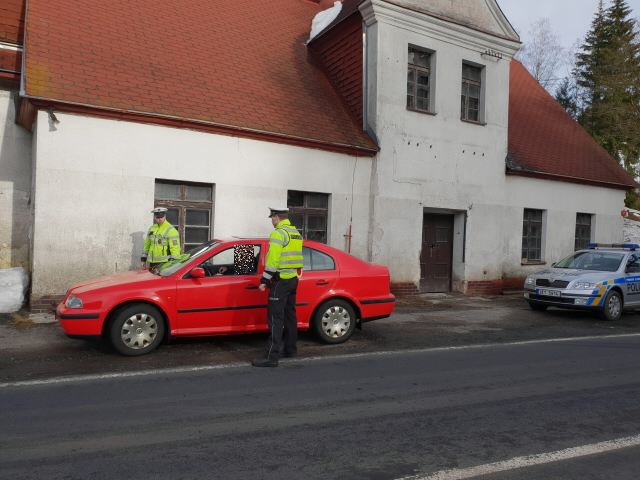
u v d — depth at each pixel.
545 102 19.00
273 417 4.44
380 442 3.97
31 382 5.25
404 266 12.48
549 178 15.32
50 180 8.69
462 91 13.73
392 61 12.20
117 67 9.93
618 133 25.88
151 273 6.90
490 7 13.83
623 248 11.82
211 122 9.88
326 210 11.73
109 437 3.93
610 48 27.78
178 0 13.05
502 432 4.24
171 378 5.49
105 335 6.41
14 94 10.68
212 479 3.30
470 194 13.61
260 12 14.57
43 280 8.70
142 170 9.45
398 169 12.32
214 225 10.24
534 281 10.97
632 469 3.62
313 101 12.28
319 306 7.21
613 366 6.54
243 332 6.84
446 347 7.44
